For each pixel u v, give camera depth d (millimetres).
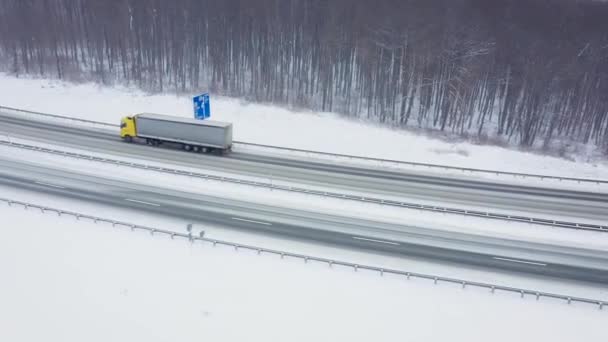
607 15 62031
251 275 23578
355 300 22031
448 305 22000
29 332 19375
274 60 62875
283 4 63781
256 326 20062
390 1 62812
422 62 54875
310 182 36188
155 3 64812
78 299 21250
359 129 49625
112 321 20047
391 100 59531
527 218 31234
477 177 39781
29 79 61188
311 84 61875
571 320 21219
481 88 58750
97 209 29766
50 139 42562
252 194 33375
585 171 42812
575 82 55000
